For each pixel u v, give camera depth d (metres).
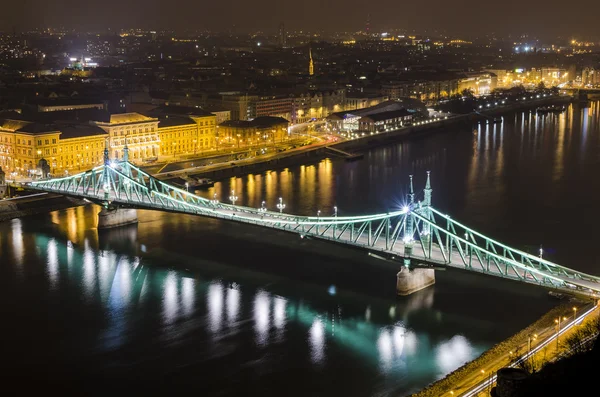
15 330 195.88
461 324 195.25
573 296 195.38
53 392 166.50
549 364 140.25
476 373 163.50
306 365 176.38
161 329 196.38
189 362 178.88
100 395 165.00
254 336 191.38
